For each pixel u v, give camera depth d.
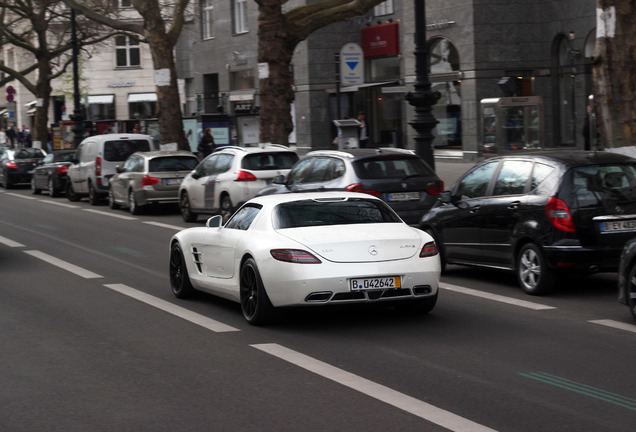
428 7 38.00
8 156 42.12
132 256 17.03
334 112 46.34
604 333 9.54
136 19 65.12
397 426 6.29
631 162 12.00
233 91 53.06
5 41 55.72
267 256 9.76
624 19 16.02
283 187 18.98
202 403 6.97
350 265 9.54
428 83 21.27
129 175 27.12
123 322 10.48
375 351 8.79
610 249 11.51
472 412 6.63
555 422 6.36
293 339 9.41
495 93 36.06
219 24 54.31
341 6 28.48
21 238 20.42
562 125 35.81
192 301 12.01
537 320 10.34
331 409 6.75
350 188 16.39
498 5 35.75
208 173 23.42
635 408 6.70
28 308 11.50
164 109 34.06
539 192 11.98
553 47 35.62
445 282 13.40
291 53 28.75
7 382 7.72
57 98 83.19
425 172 16.91
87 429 6.34
